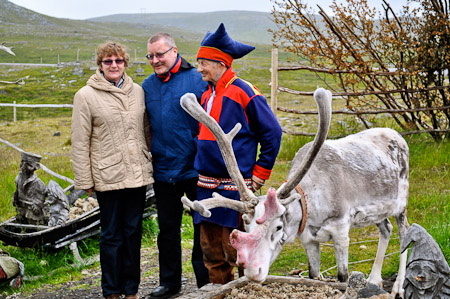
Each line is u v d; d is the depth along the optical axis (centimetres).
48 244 571
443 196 679
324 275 479
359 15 938
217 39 362
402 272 418
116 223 434
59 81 4356
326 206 341
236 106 366
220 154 369
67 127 1941
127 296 441
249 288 346
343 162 356
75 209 658
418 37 944
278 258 531
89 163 424
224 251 378
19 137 1728
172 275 450
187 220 678
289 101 2786
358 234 587
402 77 944
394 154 399
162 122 430
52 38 11175
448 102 955
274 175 841
